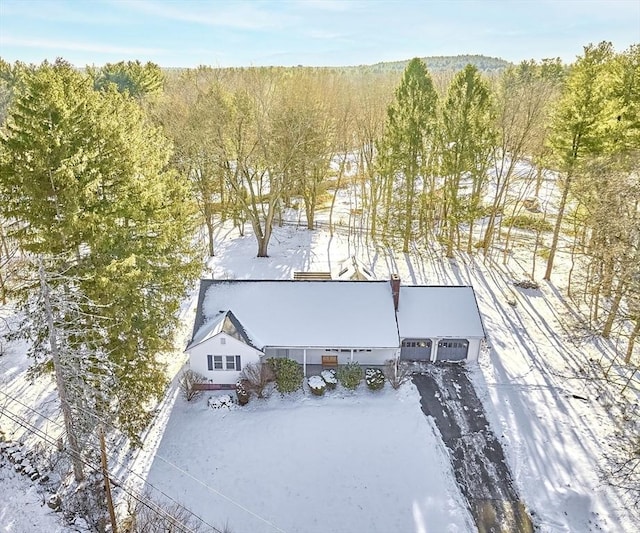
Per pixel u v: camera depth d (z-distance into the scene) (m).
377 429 23.53
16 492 18.84
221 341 25.27
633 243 23.95
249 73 53.75
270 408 24.78
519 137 42.84
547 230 48.06
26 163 18.20
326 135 43.75
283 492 20.23
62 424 22.25
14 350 27.45
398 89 42.28
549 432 23.31
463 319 27.95
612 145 32.94
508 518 19.12
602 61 33.03
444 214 44.91
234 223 47.31
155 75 73.69
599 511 19.36
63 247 19.11
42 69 20.58
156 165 26.81
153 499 19.42
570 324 31.56
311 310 27.73
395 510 19.56
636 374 27.05
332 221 51.41
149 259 21.91
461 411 24.70
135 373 21.39
